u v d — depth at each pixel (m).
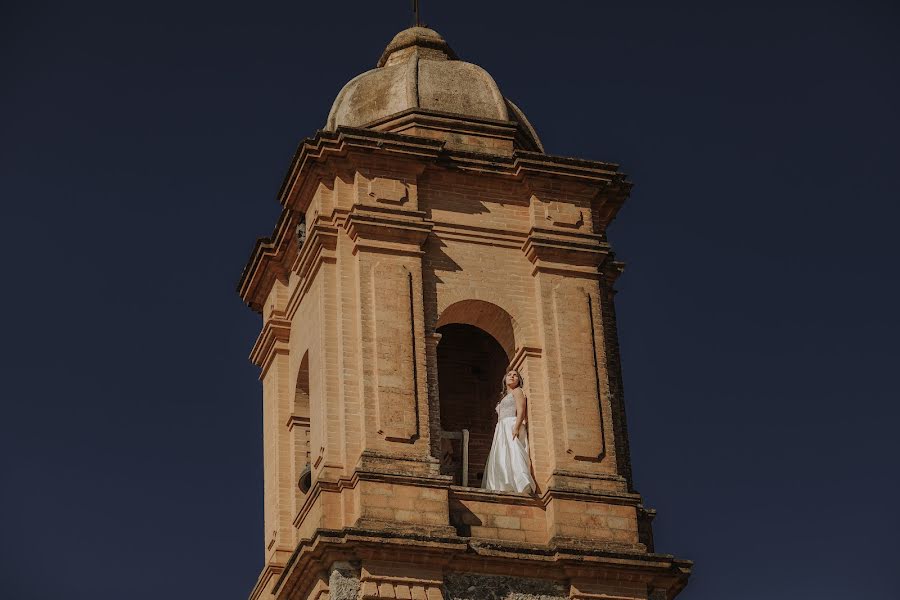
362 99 47.66
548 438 43.78
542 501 43.06
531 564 41.94
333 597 40.69
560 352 44.47
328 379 43.41
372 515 41.62
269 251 48.09
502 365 47.31
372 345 43.47
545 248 45.28
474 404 47.59
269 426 47.91
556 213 45.78
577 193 46.16
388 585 40.94
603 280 46.75
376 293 43.91
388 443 42.59
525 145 47.62
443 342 47.97
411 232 44.62
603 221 47.34
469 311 45.09
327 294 44.31
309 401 46.66
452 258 45.06
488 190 45.84
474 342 48.19
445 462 46.41
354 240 44.41
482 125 46.88
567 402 44.00
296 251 47.28
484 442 47.22
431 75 47.88
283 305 48.09
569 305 45.06
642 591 42.41
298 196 45.94
